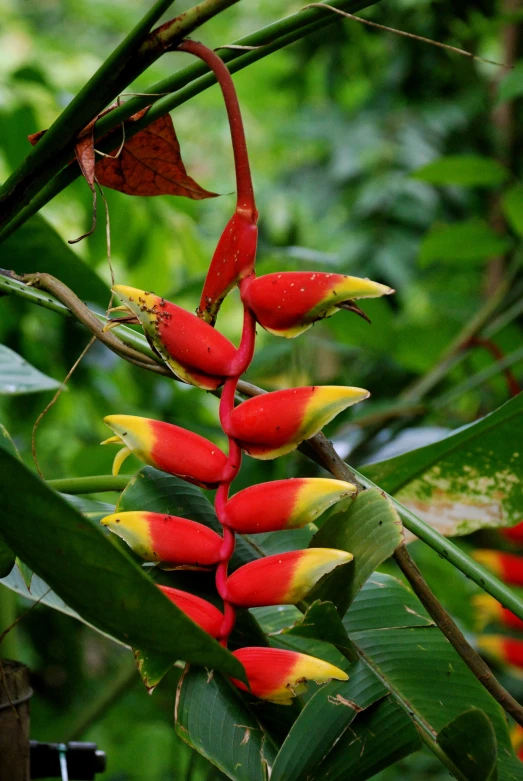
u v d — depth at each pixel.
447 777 3.44
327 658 1.29
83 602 1.04
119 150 1.20
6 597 1.46
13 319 2.56
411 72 3.99
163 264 2.74
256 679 1.11
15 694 1.24
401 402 2.33
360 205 4.00
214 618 1.11
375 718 1.16
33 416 2.73
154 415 2.77
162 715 3.33
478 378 2.12
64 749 1.39
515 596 1.20
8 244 1.66
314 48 4.18
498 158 3.89
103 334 1.23
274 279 1.11
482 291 3.94
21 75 2.31
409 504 1.46
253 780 1.14
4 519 1.03
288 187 4.40
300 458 2.21
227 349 1.12
